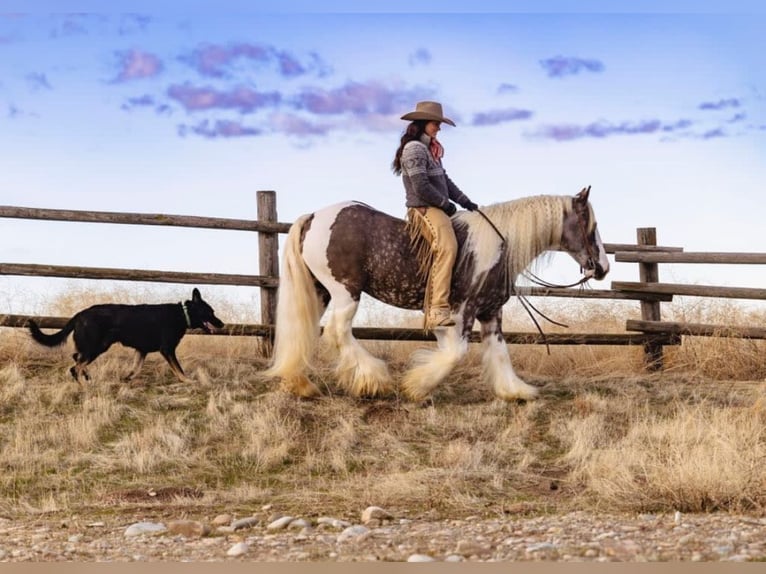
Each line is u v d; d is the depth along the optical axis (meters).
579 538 6.06
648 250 12.60
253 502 7.68
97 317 10.06
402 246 9.80
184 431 9.14
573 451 8.65
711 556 5.41
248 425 9.30
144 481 8.19
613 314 13.48
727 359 11.71
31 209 10.63
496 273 9.88
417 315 12.59
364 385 9.89
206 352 11.55
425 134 9.88
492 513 7.24
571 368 11.98
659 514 7.01
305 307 9.97
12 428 9.17
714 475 7.27
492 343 10.18
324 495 7.81
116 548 6.16
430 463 8.60
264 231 11.36
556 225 10.02
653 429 9.05
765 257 11.56
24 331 10.90
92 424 9.20
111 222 10.84
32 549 6.13
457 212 10.07
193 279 11.02
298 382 9.98
